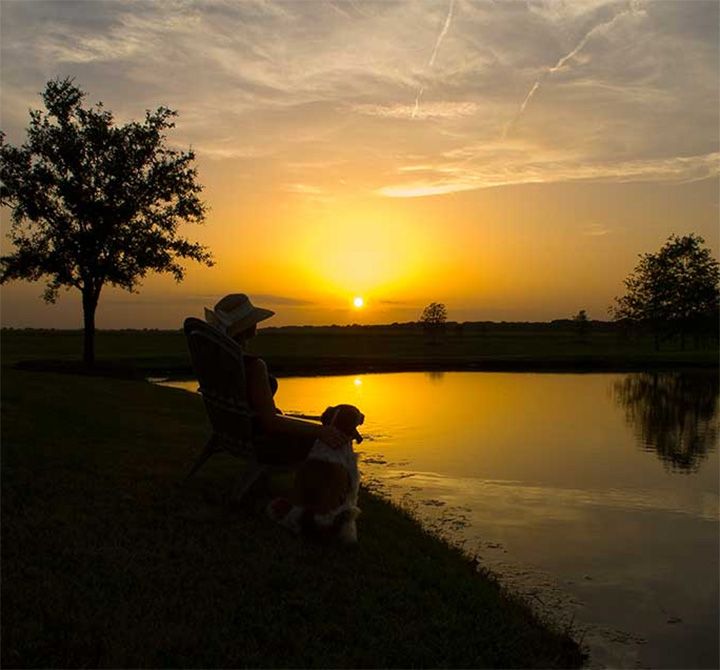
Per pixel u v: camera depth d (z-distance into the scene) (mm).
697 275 69562
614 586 5582
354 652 3482
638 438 14172
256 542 4781
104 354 53188
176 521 5078
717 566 6129
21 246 29562
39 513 4914
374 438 13508
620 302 72438
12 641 3182
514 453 12000
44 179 29141
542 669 3762
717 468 10859
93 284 30000
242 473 5590
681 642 4559
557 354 59719
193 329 5586
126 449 7664
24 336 97938
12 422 8305
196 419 11609
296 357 49375
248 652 3342
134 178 30406
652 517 7805
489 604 4438
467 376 36688
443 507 8031
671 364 47250
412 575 4703
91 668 3057
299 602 3924
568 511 8008
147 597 3777
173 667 3146
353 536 5027
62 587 3777
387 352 64125
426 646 3672
